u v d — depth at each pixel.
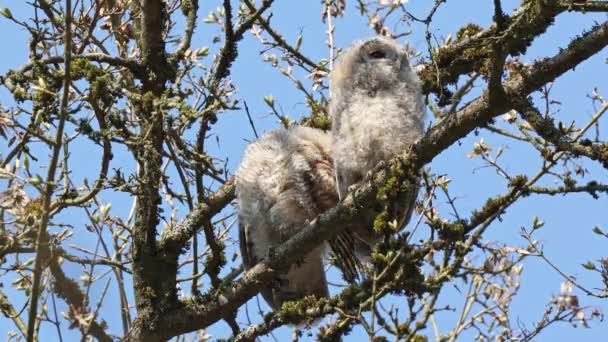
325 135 13.07
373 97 11.80
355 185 10.74
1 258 10.21
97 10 11.55
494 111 9.85
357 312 9.43
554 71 9.78
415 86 11.97
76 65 10.75
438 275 9.34
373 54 11.95
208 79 10.52
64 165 10.35
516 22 9.36
